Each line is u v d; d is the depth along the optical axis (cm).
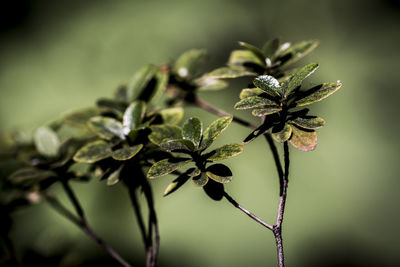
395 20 238
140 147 51
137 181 52
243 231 164
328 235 173
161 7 221
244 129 159
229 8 227
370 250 170
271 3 237
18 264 60
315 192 181
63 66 200
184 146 50
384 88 210
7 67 195
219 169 50
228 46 213
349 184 184
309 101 50
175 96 60
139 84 56
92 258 138
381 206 179
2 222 60
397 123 200
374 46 225
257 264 159
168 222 167
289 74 53
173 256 161
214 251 162
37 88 190
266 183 171
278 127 50
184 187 173
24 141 60
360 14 246
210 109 59
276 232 50
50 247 62
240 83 170
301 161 189
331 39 239
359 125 199
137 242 147
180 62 60
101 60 200
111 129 53
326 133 199
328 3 247
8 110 179
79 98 188
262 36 229
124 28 212
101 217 146
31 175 55
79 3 223
